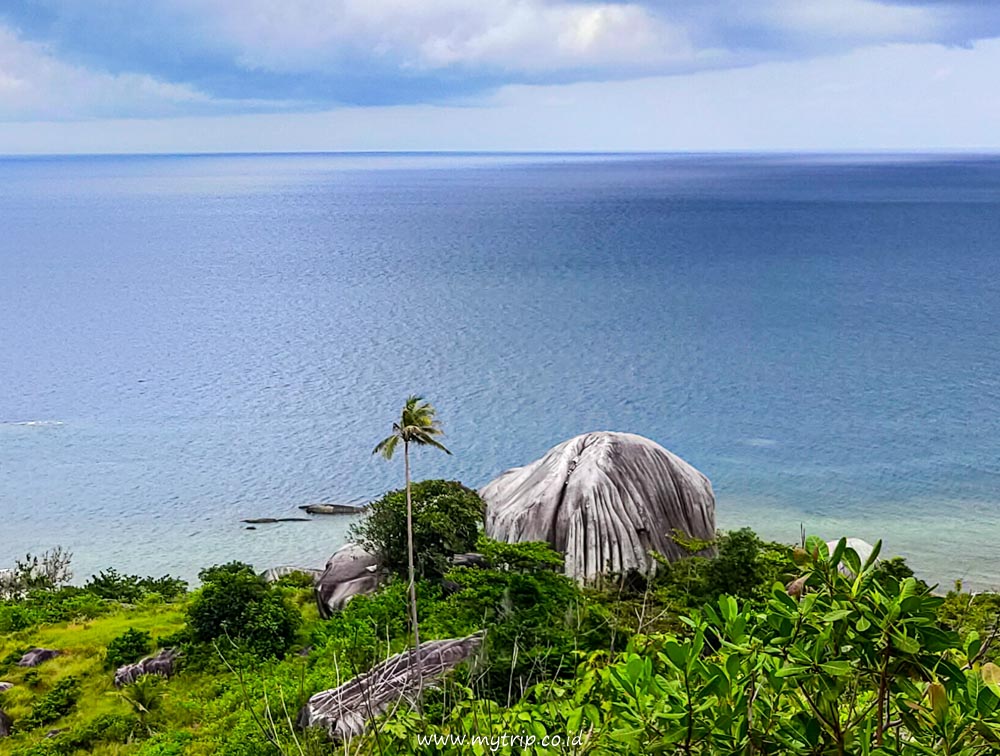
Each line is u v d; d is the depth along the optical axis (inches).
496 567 1696.6
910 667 182.7
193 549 3324.3
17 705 1562.5
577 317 7687.0
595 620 607.8
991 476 3836.1
